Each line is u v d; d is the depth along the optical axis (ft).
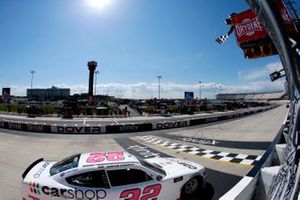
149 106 197.47
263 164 17.81
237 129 67.51
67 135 60.85
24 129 68.95
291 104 5.65
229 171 29.04
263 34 38.68
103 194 16.10
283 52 4.94
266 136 53.36
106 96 402.93
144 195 17.37
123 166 17.28
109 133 65.05
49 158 36.88
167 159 25.22
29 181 16.94
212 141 49.96
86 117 126.93
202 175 21.66
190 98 154.51
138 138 56.08
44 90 465.06
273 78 14.14
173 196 19.10
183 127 75.77
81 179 16.31
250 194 13.80
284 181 6.04
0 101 252.21
